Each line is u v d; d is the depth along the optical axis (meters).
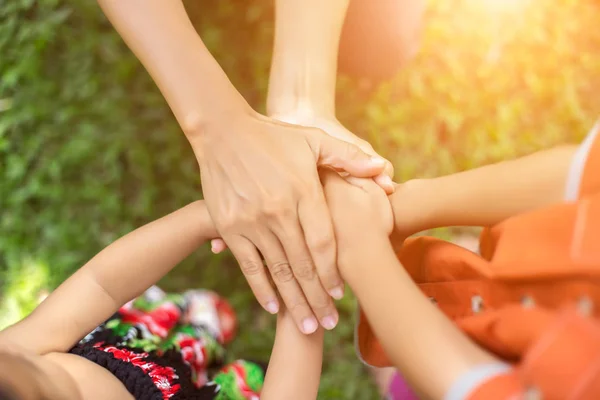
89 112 1.14
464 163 1.16
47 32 1.14
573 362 0.47
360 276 0.59
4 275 1.05
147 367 0.69
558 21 1.25
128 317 0.79
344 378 1.01
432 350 0.51
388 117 1.17
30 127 1.13
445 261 0.58
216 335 0.89
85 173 1.12
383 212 0.62
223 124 0.65
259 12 1.20
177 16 0.67
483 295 0.55
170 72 0.65
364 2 0.82
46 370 0.60
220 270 1.08
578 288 0.48
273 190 0.63
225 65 1.18
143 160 1.12
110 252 0.65
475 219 0.58
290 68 0.73
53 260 1.06
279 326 0.66
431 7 1.22
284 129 0.66
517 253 0.52
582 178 0.52
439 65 1.20
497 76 1.21
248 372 0.85
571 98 1.20
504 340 0.51
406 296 0.55
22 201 1.10
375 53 0.87
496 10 1.23
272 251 0.64
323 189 0.64
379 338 0.55
